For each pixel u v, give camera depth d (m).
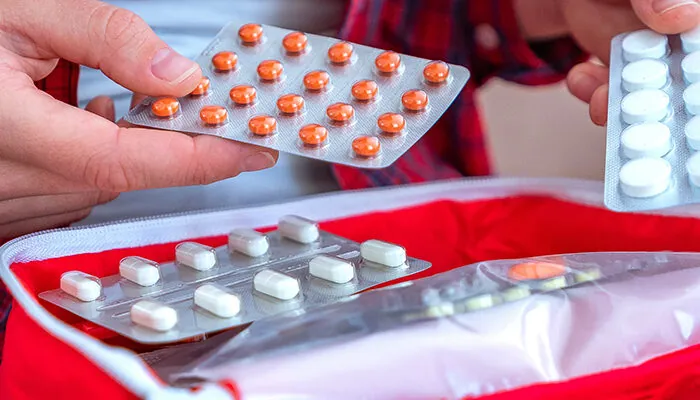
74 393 0.32
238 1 0.53
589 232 0.45
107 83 0.50
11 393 0.34
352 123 0.41
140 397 0.31
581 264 0.37
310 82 0.42
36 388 0.33
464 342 0.34
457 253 0.45
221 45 0.45
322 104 0.42
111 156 0.39
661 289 0.36
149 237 0.43
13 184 0.42
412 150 0.56
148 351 0.37
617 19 0.47
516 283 0.36
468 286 0.36
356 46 0.44
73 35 0.41
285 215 0.44
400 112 0.41
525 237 0.45
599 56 0.50
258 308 0.36
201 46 0.52
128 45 0.40
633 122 0.40
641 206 0.38
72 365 0.32
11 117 0.39
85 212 0.45
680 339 0.35
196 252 0.40
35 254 0.40
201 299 0.36
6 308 0.42
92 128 0.39
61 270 0.40
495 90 0.82
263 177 0.51
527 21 0.56
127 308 0.37
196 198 0.50
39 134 0.39
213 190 0.50
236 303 0.36
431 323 0.34
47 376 0.33
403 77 0.43
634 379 0.34
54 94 0.47
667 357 0.35
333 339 0.34
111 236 0.42
